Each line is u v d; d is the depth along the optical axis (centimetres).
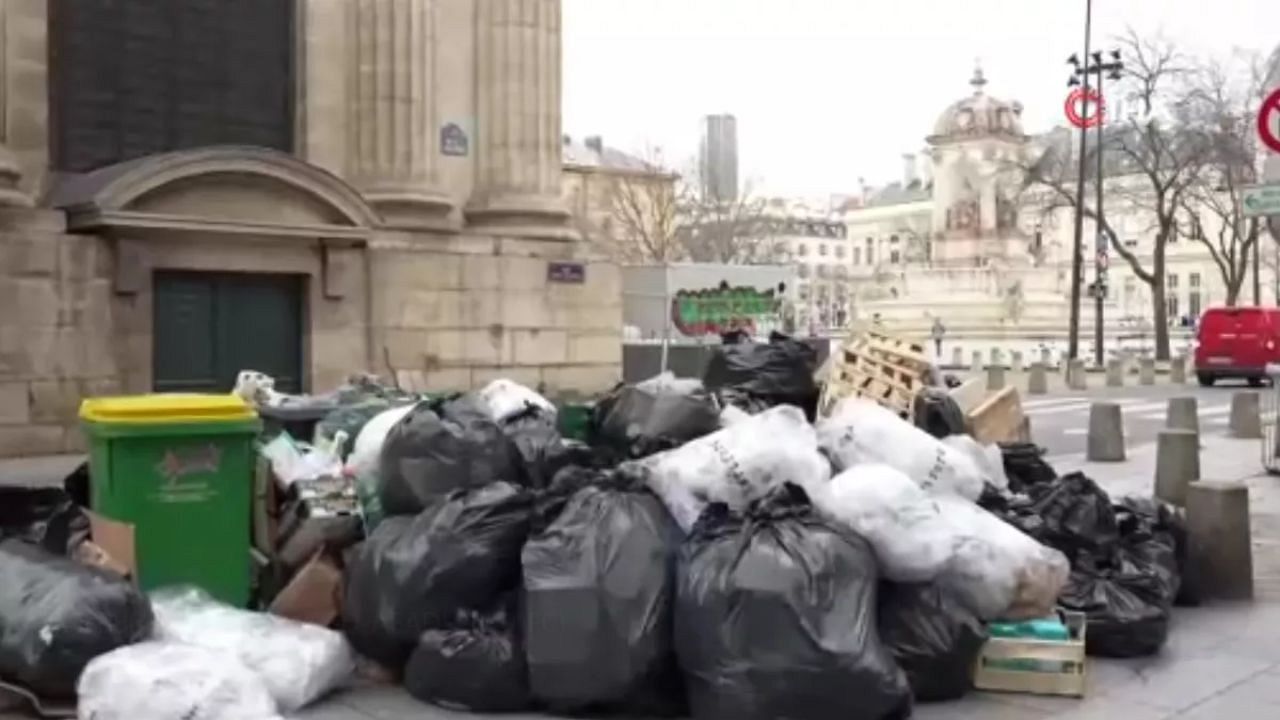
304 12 1700
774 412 645
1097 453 1627
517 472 695
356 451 727
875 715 521
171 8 1591
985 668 605
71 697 553
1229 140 4347
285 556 686
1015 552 611
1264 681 630
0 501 734
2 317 1369
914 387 909
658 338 2338
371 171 1733
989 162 6438
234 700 516
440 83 1808
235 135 1647
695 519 586
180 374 1527
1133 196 6016
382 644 604
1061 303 6175
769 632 516
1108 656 671
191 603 624
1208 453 1703
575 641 542
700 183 8706
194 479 660
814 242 13325
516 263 1817
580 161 8944
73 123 1513
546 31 1883
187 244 1504
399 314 1705
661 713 555
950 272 6291
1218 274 8938
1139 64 4672
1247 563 818
